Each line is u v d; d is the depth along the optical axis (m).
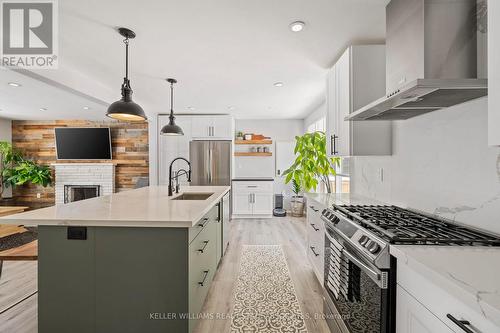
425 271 0.88
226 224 3.59
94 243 1.62
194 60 2.84
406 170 2.01
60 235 1.63
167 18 2.01
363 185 2.82
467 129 1.42
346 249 1.55
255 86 3.80
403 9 1.52
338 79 2.56
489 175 1.29
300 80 3.52
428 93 1.27
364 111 1.72
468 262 0.91
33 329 1.92
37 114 5.39
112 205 2.14
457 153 1.49
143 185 5.62
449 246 1.11
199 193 3.15
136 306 1.62
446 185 1.58
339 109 2.54
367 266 1.25
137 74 3.30
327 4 1.85
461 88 1.17
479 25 1.31
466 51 1.33
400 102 1.47
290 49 2.56
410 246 1.11
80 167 6.00
